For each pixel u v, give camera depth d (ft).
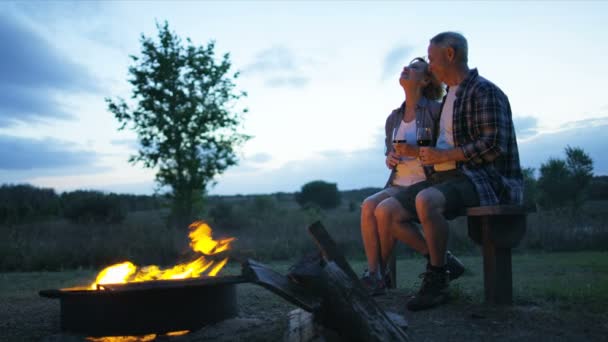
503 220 10.61
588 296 11.66
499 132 10.84
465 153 10.91
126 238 34.60
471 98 11.23
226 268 25.76
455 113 11.51
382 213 12.00
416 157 12.17
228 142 55.93
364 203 12.63
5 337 9.80
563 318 9.83
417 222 12.58
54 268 29.09
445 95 12.30
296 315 9.52
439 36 11.80
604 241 33.09
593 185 52.13
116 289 8.18
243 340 8.76
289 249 33.86
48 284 19.92
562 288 12.91
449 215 11.59
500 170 11.35
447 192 10.82
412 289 13.28
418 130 11.78
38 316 11.84
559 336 8.79
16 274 25.49
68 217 61.77
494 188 11.12
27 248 31.65
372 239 12.35
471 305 10.91
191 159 53.98
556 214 41.45
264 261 30.71
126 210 69.10
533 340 8.59
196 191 54.80
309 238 36.29
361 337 7.40
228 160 55.52
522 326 9.37
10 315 12.11
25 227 40.34
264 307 12.17
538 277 17.54
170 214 53.98
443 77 11.96
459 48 11.57
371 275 12.19
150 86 54.19
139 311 8.71
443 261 10.98
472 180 10.98
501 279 10.83
